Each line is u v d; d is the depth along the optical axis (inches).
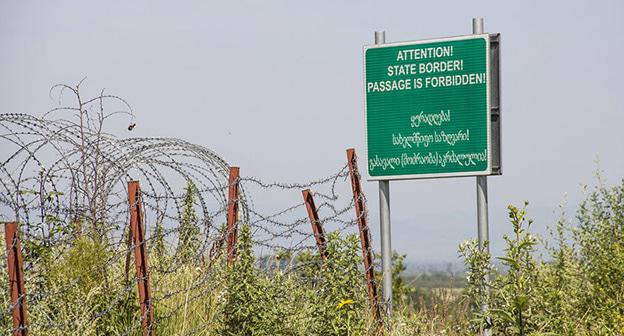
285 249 1092.5
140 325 990.4
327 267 1031.6
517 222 824.3
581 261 1131.3
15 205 975.0
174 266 1107.3
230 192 1151.0
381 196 1240.8
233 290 966.4
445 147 1211.2
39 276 975.0
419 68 1223.5
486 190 1197.1
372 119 1241.4
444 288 1176.8
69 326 927.7
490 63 1203.2
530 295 840.9
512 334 829.8
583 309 1064.8
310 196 1141.1
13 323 844.0
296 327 989.8
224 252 1133.1
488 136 1194.0
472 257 887.1
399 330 1084.5
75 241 998.4
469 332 953.5
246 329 958.4
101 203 1046.4
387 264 1225.4
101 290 989.2
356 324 1010.1
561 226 1146.7
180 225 1121.4
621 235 1122.0
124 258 1072.8
